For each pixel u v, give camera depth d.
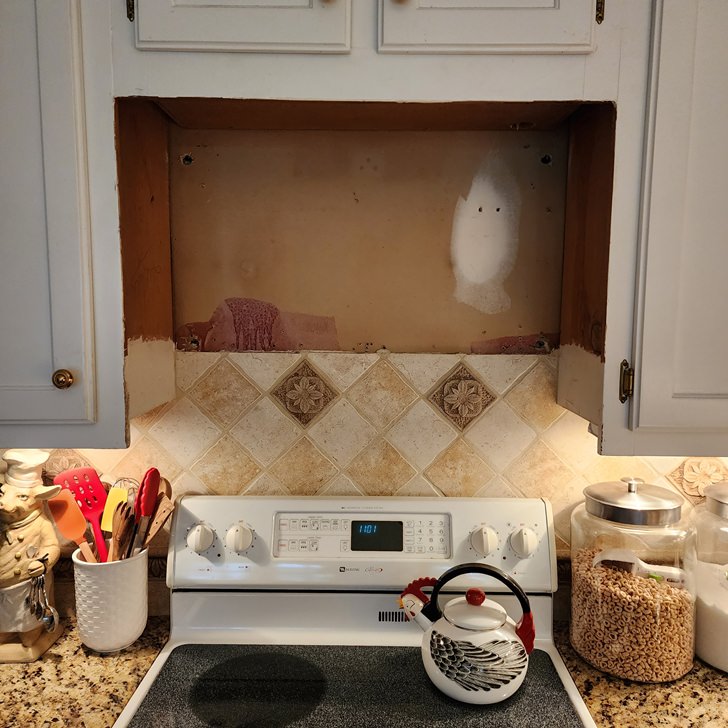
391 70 0.88
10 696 0.96
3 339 0.92
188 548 1.15
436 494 1.23
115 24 0.88
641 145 0.90
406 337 1.22
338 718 0.90
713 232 0.90
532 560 1.13
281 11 0.86
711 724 0.91
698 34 0.88
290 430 1.23
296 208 1.20
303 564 1.13
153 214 1.10
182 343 1.22
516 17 0.87
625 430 0.95
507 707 0.93
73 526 1.12
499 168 1.18
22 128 0.89
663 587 1.03
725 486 1.15
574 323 1.11
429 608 1.01
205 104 0.95
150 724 0.88
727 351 0.92
